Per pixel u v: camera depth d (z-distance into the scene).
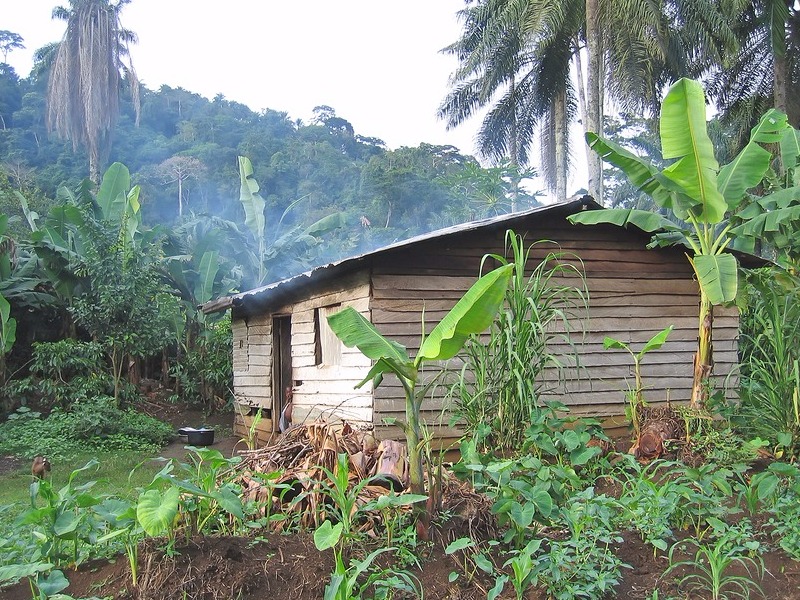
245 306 12.46
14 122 46.97
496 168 24.56
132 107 51.97
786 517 5.20
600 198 20.44
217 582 4.09
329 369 9.05
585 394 8.73
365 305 8.05
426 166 43.38
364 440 5.60
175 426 14.05
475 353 6.81
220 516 4.77
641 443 6.93
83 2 36.06
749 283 8.18
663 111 6.75
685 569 4.73
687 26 20.64
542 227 8.77
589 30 20.03
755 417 7.38
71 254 14.19
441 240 8.30
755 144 7.38
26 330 15.59
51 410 13.27
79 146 41.94
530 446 6.37
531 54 23.33
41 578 4.14
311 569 4.29
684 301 9.34
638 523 5.06
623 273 9.12
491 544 4.63
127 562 4.30
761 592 4.46
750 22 23.89
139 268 13.94
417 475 4.68
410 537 4.61
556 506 4.87
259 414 6.12
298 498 4.61
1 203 23.44
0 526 5.94
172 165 42.69
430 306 8.16
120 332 13.60
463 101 24.56
